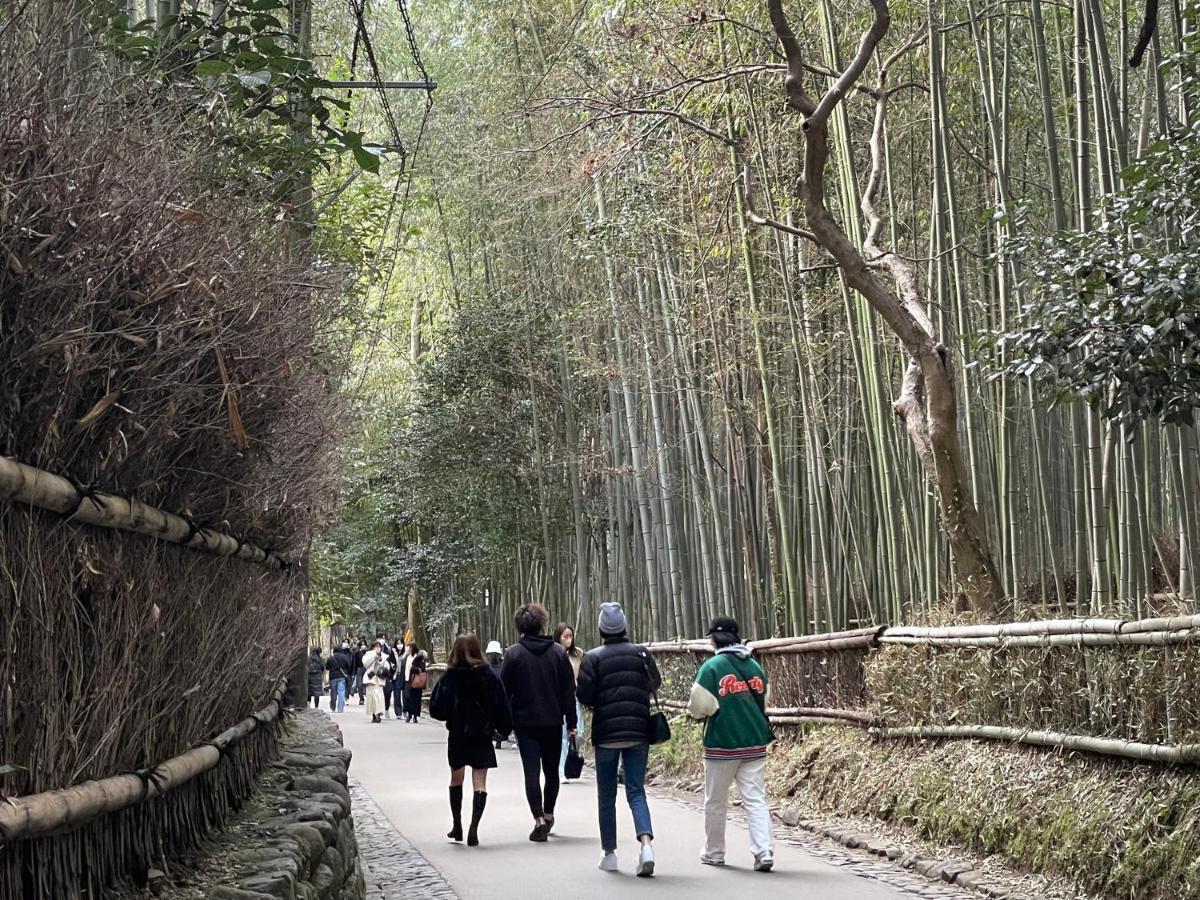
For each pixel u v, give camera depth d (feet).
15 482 9.11
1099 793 21.38
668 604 50.65
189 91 16.49
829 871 24.12
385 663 86.33
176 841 13.79
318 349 17.24
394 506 76.18
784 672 37.76
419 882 23.62
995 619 27.73
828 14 34.14
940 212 31.45
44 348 9.33
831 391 40.19
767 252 40.16
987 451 38.42
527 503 67.31
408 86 25.64
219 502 14.87
